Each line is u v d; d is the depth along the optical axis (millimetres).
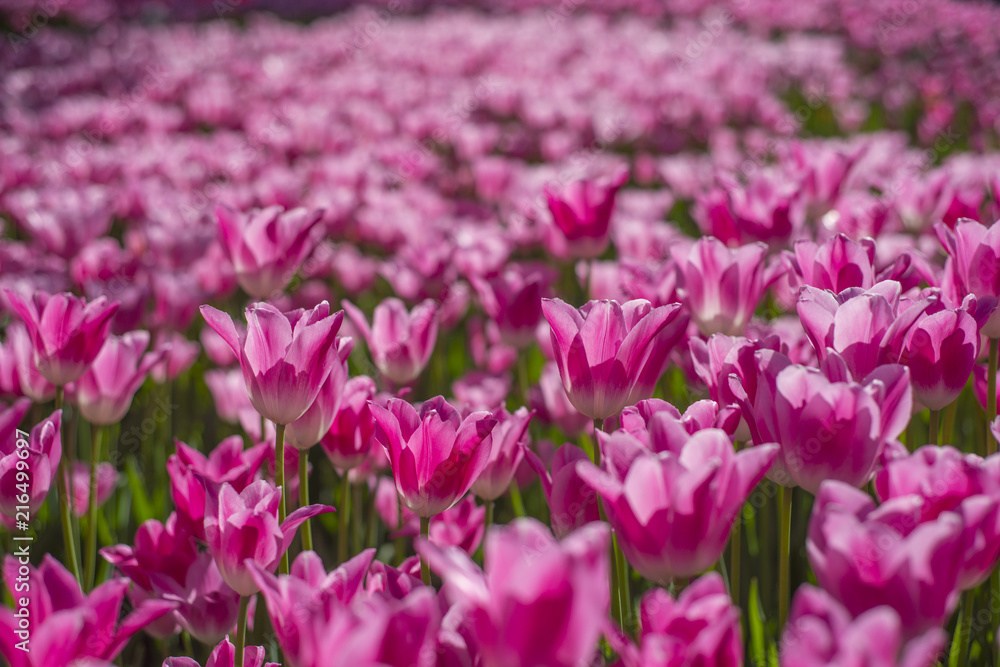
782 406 1174
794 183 1658
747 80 4270
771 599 1438
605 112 3674
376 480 1529
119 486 1651
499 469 1347
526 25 6707
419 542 1058
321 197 2281
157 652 1445
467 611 1105
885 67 5480
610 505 1136
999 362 1512
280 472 1285
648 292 1466
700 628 1081
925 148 3939
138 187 2350
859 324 1245
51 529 1535
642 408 1235
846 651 1022
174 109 3801
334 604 1077
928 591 1077
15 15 7004
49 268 1907
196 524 1296
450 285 1818
